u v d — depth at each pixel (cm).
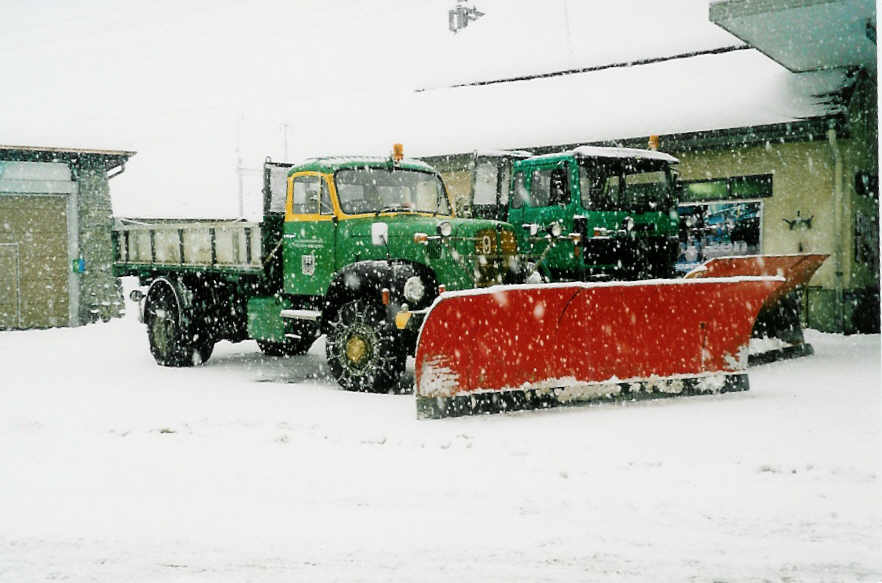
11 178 1886
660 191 1173
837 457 579
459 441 642
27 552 435
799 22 1227
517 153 1199
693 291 801
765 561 405
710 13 1222
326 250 986
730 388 845
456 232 909
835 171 1407
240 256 1077
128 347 1453
